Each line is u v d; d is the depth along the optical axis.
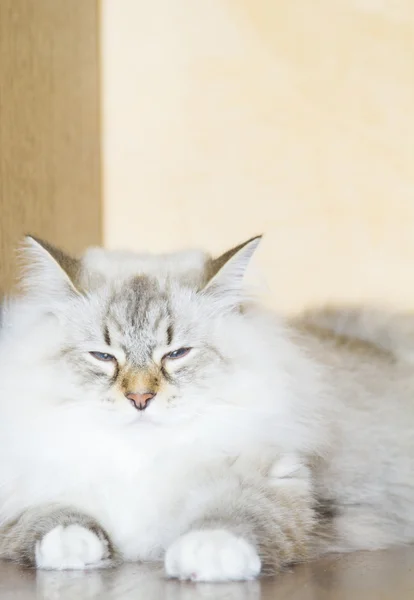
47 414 1.42
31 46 1.83
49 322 1.45
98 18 2.02
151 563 1.40
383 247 2.04
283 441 1.44
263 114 2.05
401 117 2.04
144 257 1.51
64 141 1.91
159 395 1.41
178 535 1.39
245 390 1.44
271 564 1.35
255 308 1.50
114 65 2.04
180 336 1.43
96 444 1.42
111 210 2.05
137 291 1.45
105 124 2.04
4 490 1.44
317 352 1.54
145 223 2.05
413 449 1.52
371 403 1.53
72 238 1.93
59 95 1.90
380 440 1.51
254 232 2.05
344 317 1.63
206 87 2.05
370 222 2.04
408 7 2.04
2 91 1.78
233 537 1.34
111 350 1.42
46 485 1.42
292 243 2.05
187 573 1.34
